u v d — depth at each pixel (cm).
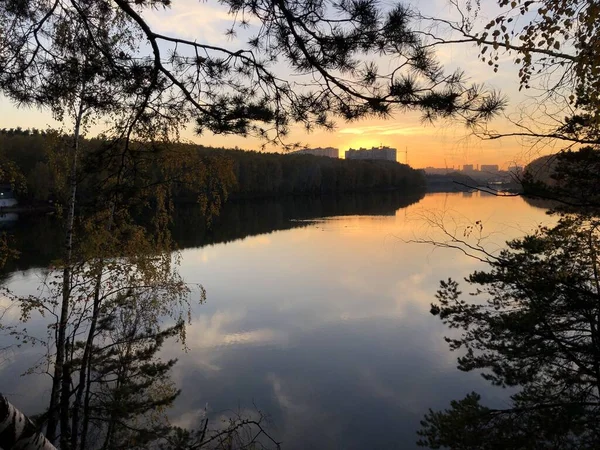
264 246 3609
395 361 1279
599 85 273
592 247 575
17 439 146
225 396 1044
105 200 549
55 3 398
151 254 768
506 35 299
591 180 503
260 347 1387
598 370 614
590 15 257
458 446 617
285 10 315
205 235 4144
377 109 327
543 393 676
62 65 411
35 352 1227
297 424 919
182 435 707
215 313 1766
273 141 394
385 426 917
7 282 1903
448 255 2966
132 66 398
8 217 4025
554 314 663
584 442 595
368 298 2019
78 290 739
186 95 386
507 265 641
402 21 297
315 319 1698
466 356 793
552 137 381
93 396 805
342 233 4272
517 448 592
